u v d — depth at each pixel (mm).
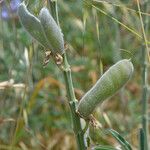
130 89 755
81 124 350
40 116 702
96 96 315
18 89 653
